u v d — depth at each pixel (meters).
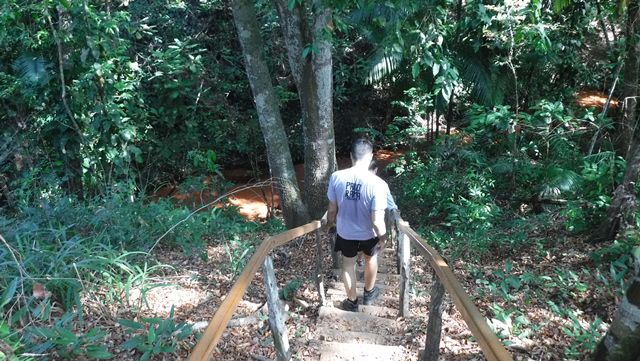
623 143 9.55
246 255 6.82
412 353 4.13
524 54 10.94
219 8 13.55
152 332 3.59
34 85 8.73
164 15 13.03
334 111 18.08
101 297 4.46
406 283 4.94
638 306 2.78
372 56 11.92
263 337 4.43
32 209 6.09
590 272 6.13
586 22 10.63
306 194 9.62
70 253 4.66
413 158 12.18
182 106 11.79
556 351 4.33
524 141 10.47
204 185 11.24
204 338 1.97
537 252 7.09
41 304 3.76
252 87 9.00
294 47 8.63
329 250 8.32
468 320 2.26
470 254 7.47
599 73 12.60
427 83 12.33
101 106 8.66
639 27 8.98
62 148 9.02
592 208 7.43
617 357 2.89
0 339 3.18
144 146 12.19
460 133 11.75
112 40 8.68
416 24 5.00
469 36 10.62
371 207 4.62
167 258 6.33
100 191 8.88
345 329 4.70
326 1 5.35
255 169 14.82
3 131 9.26
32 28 8.55
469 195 9.64
